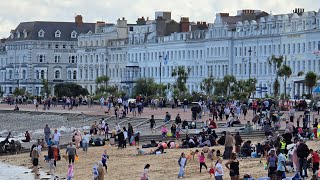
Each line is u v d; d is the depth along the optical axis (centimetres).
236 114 18012
